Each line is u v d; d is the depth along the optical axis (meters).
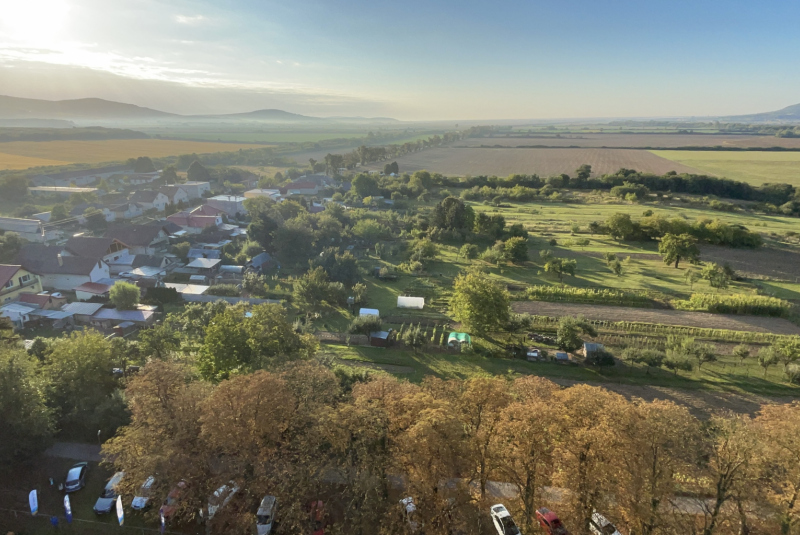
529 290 91.06
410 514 33.34
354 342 70.69
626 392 58.19
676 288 96.19
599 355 62.81
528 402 35.44
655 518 30.83
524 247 112.75
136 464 34.22
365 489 33.16
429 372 62.72
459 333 72.38
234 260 107.62
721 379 61.19
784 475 31.36
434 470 31.72
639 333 74.88
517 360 66.19
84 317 76.25
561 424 32.38
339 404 37.09
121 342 57.22
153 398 37.72
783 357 63.19
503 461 32.97
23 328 72.44
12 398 39.53
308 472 34.44
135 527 36.06
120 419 44.72
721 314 82.94
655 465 30.88
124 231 112.81
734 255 119.12
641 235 132.62
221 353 48.72
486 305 70.31
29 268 89.06
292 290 93.12
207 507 34.84
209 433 33.62
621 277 103.31
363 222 132.25
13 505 37.69
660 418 31.81
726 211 170.12
